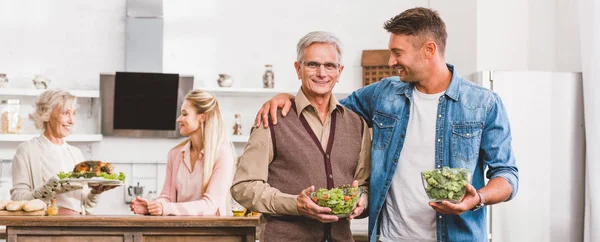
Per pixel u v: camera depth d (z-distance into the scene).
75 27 6.41
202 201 3.82
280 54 6.63
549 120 5.25
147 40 6.34
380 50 6.50
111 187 4.11
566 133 5.28
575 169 5.29
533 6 6.06
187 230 3.58
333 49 2.96
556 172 5.27
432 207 2.88
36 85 6.14
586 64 5.17
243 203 2.98
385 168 3.05
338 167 3.01
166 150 6.46
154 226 3.56
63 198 4.33
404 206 3.02
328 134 3.04
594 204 5.08
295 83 6.64
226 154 3.95
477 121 3.00
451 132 3.01
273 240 2.96
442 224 2.98
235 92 6.35
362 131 3.11
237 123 6.41
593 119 5.09
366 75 6.55
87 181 3.99
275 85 6.61
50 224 3.53
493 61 6.03
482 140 3.04
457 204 2.78
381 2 6.74
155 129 6.31
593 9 5.10
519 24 6.05
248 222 3.57
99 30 6.43
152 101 6.25
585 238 5.21
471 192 2.79
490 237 5.21
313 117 3.04
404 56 2.98
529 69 6.05
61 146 4.53
